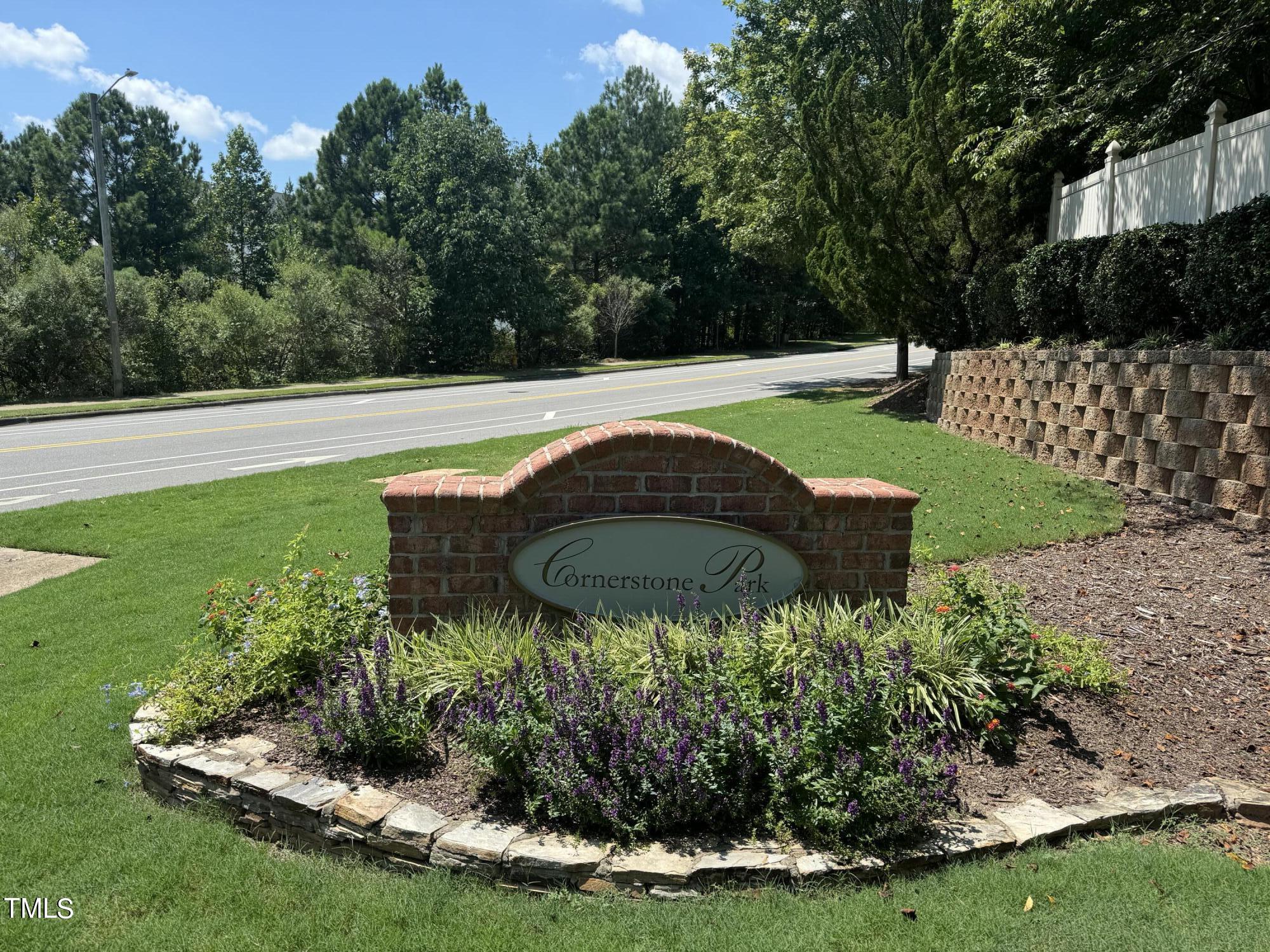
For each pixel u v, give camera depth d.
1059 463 9.72
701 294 46.66
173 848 3.21
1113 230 11.12
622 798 3.09
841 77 16.58
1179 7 10.89
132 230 40.91
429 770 3.52
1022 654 4.06
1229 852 3.04
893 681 3.58
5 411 19.81
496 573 4.36
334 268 36.41
